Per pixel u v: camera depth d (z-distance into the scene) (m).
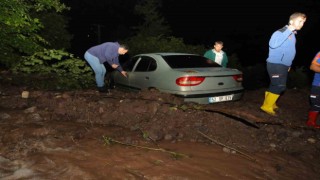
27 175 3.27
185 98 6.14
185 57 7.17
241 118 5.52
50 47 11.30
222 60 7.93
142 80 7.18
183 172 3.62
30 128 4.42
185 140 4.57
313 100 5.70
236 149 4.44
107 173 3.43
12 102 5.54
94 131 4.56
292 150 4.72
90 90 6.84
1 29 6.97
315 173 4.21
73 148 3.98
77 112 5.18
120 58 11.63
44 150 3.86
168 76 6.46
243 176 3.72
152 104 5.19
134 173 3.48
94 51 6.61
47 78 7.19
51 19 11.30
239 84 6.86
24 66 7.59
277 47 5.49
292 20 5.35
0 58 7.49
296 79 11.06
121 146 4.16
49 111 5.22
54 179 3.23
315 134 5.30
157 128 4.70
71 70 7.72
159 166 3.70
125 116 5.08
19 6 6.88
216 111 5.76
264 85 11.96
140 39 12.94
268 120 5.77
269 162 4.23
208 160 4.01
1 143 3.97
